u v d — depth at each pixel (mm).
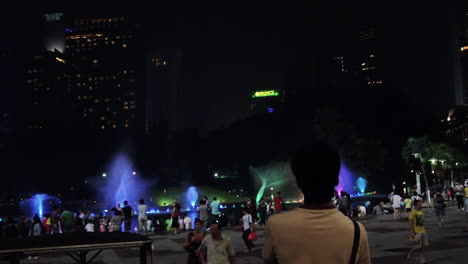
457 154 80188
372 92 87938
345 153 76688
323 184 3156
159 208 87000
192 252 10953
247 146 106625
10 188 103500
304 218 3072
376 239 20594
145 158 125438
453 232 21734
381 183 86562
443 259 14930
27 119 158625
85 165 110438
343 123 77125
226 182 122750
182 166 126938
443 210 24453
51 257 20281
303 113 94062
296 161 3244
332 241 3000
